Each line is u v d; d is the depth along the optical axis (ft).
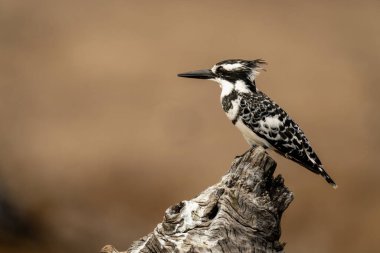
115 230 50.31
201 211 21.38
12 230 50.16
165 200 50.96
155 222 50.16
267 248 21.08
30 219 51.19
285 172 51.26
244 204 21.06
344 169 52.44
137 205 51.01
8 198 51.37
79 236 50.31
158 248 21.18
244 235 20.86
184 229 21.25
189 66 61.93
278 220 21.38
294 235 49.16
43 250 49.19
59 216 51.42
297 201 50.08
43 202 51.98
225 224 20.83
